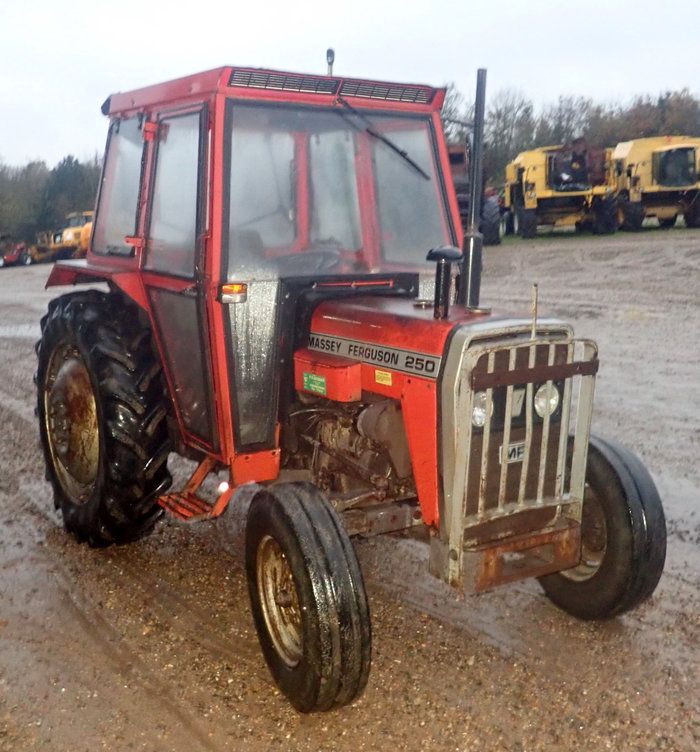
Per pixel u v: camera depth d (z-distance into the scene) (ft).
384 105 12.39
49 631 12.10
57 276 16.07
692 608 12.21
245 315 11.59
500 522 10.52
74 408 14.70
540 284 43.80
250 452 12.03
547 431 10.43
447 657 11.23
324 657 9.42
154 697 10.53
